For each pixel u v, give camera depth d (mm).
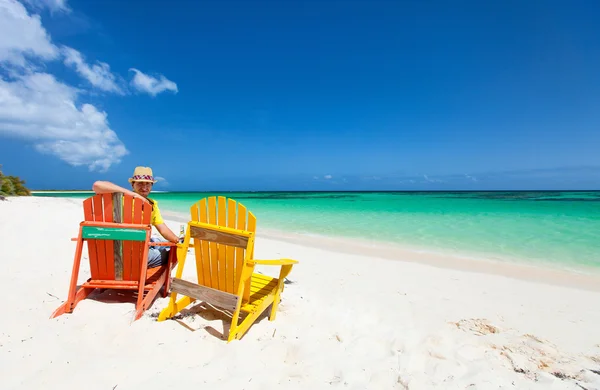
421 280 5117
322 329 3213
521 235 9453
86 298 3455
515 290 4691
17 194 21969
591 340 3168
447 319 3600
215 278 3260
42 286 3807
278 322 3332
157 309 3355
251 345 2781
